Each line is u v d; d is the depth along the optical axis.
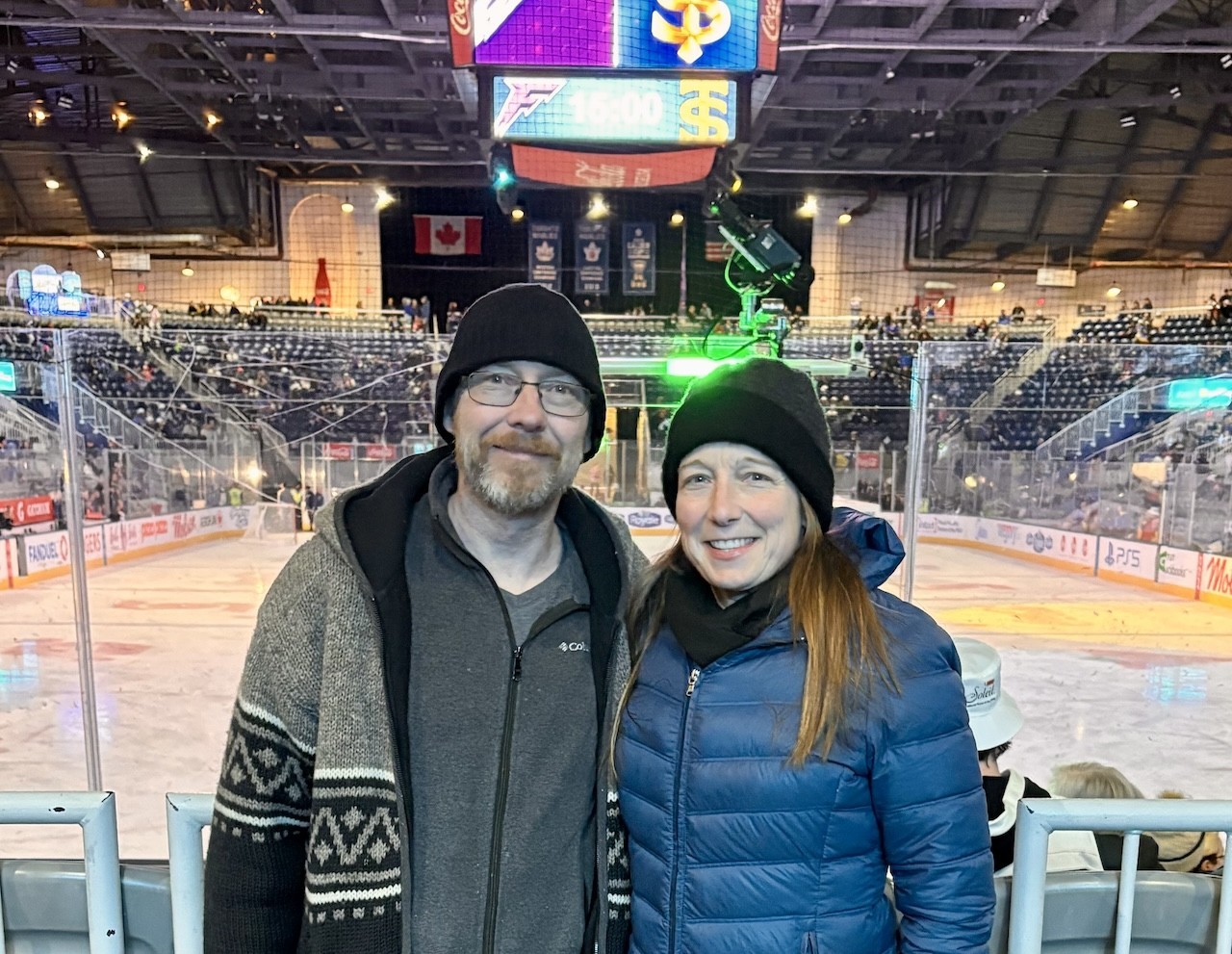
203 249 16.72
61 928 1.39
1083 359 10.67
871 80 10.65
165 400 10.03
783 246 5.57
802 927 1.08
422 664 1.12
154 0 8.76
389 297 17.58
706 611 1.16
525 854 1.09
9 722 4.63
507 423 1.13
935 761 1.07
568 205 17.52
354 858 1.01
